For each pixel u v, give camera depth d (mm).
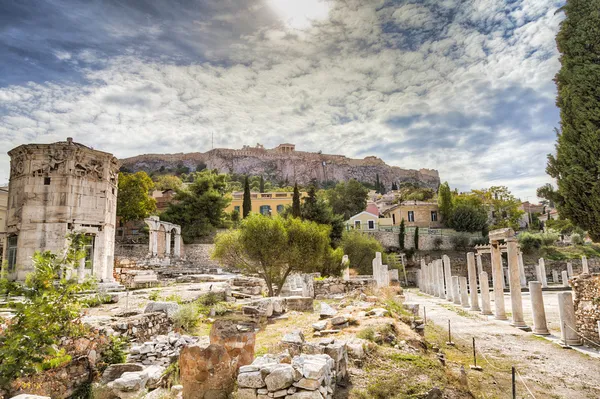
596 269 58688
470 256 26438
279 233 24969
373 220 72375
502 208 77125
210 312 17578
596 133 20938
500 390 9828
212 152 183875
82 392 9664
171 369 9883
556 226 74375
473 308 25641
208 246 51344
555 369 11727
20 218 23281
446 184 73000
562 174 23203
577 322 15367
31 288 8398
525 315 23125
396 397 7805
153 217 40812
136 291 24250
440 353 12688
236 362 7836
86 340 10484
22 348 7648
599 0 22016
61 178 23750
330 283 26203
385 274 29266
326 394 6871
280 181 172500
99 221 24938
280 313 18172
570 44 22812
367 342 10156
